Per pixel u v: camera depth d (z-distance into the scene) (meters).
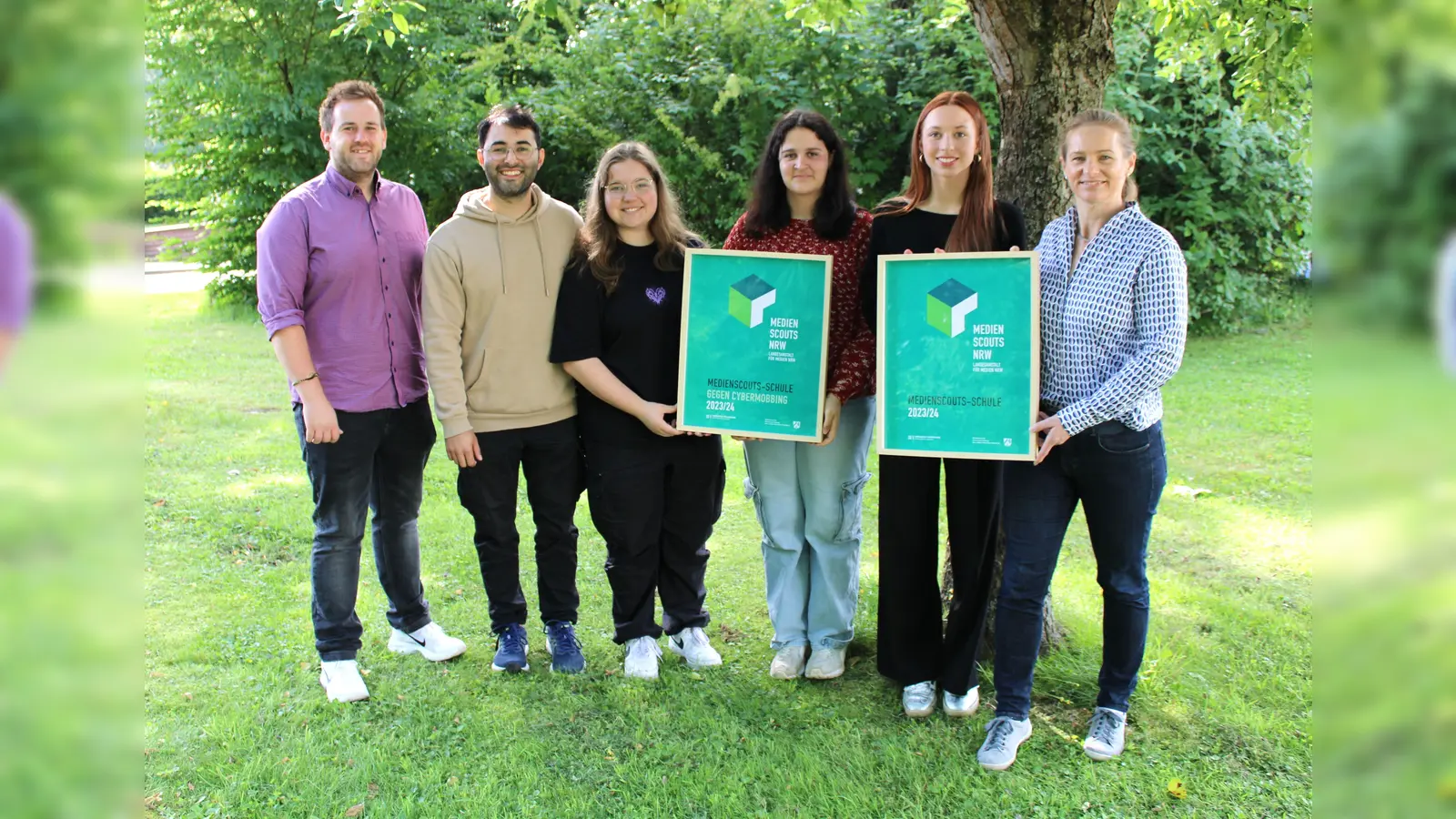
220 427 7.18
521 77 13.79
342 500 3.49
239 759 3.12
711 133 11.02
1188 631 3.98
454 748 3.22
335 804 2.91
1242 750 3.14
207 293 13.43
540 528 3.76
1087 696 3.51
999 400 3.13
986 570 3.36
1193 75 9.52
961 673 3.40
